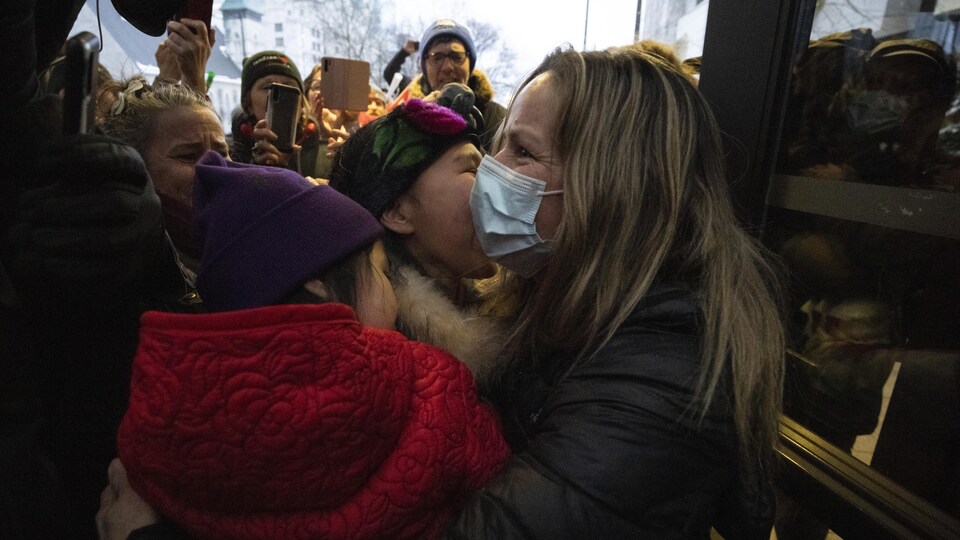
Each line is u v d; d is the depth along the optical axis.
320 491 0.52
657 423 0.58
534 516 0.56
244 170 0.66
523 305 0.91
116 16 3.26
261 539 0.53
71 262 0.56
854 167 1.02
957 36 0.89
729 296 0.64
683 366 0.61
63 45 0.74
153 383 0.49
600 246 0.68
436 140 0.82
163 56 1.34
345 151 0.89
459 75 2.41
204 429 0.48
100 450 0.74
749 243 0.73
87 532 0.75
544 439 0.63
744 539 0.71
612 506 0.56
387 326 0.70
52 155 0.54
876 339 1.04
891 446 0.96
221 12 4.51
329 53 4.71
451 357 0.72
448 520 0.66
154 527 0.59
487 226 0.77
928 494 0.90
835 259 1.11
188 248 0.99
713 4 1.11
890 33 0.98
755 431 0.67
